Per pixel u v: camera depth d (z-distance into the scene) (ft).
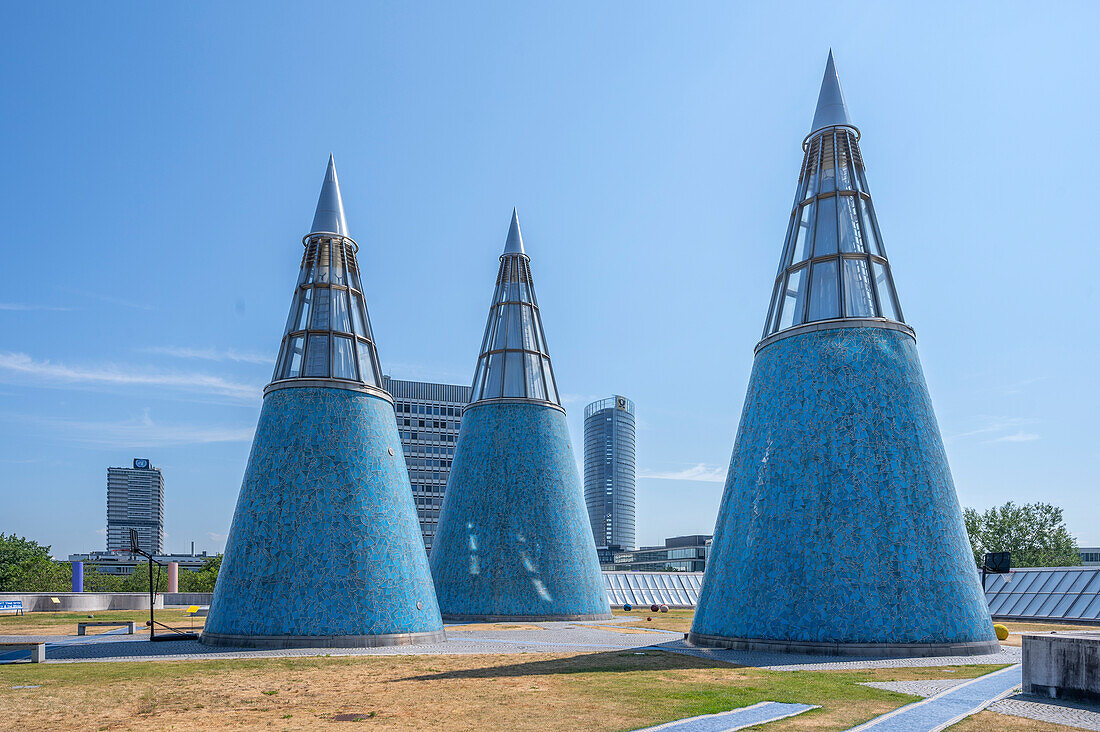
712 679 64.08
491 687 60.13
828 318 100.01
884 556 87.04
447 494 163.53
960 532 92.79
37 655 78.13
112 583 324.19
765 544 91.76
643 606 212.23
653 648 90.84
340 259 114.32
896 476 90.74
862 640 83.20
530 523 152.97
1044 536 271.49
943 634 84.64
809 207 108.37
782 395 98.53
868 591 85.51
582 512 161.68
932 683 61.98
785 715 48.32
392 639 92.94
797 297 104.58
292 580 93.30
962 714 48.75
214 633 94.58
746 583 91.40
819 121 111.45
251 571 94.89
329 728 45.98
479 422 162.09
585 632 118.01
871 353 96.48
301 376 105.19
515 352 166.91
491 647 92.17
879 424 93.09
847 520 88.79
